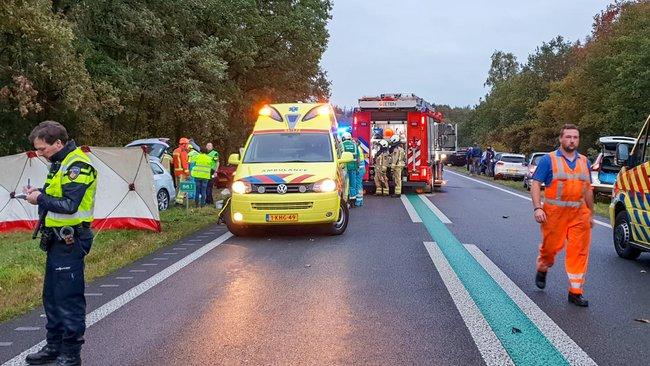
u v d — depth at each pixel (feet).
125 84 76.07
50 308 16.01
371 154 73.56
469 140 420.77
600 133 151.74
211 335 18.13
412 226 42.32
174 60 81.56
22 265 29.09
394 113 72.95
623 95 127.03
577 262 21.62
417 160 72.95
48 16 58.75
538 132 209.05
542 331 18.42
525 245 34.19
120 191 39.73
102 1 74.84
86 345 17.35
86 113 68.49
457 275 26.25
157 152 65.77
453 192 78.23
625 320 19.62
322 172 37.17
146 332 18.49
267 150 40.57
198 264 28.96
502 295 22.79
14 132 69.21
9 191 40.47
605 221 47.78
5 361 16.25
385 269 27.53
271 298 22.39
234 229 37.91
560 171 21.86
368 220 45.83
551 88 201.57
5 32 57.98
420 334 18.15
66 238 15.23
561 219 21.95
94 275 26.45
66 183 15.12
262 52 112.06
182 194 58.95
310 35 113.80
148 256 31.45
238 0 96.89
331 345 17.19
